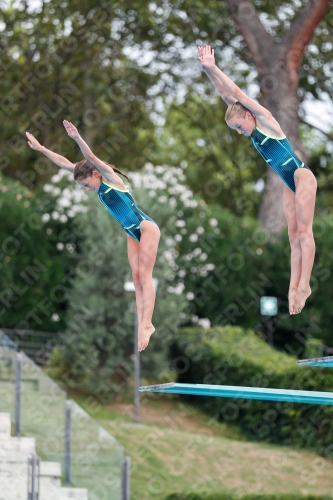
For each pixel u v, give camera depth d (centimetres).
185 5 4222
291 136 3850
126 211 1357
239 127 1304
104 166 1328
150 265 1361
